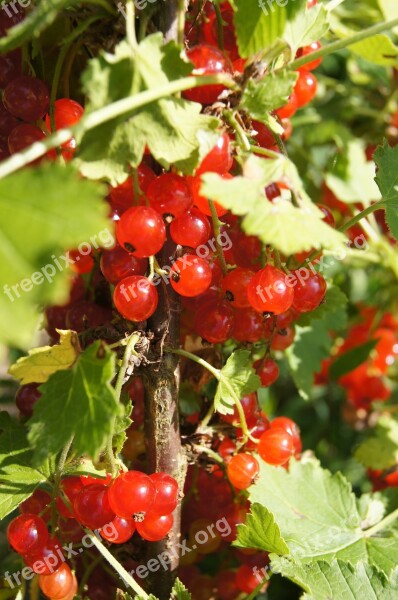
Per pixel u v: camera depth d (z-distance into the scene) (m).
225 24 0.22
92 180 0.20
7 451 0.23
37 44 0.22
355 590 0.22
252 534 0.22
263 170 0.19
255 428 0.24
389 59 0.28
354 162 0.35
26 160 0.18
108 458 0.21
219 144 0.20
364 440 0.33
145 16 0.20
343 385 0.38
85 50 0.23
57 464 0.22
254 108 0.20
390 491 0.29
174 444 0.22
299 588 0.32
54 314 0.25
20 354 0.32
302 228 0.19
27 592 0.28
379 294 0.40
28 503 0.23
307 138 0.40
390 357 0.37
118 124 0.19
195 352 0.24
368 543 0.24
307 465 0.25
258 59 0.20
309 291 0.22
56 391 0.19
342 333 0.38
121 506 0.20
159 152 0.19
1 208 0.16
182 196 0.20
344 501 0.25
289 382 0.47
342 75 0.42
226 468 0.24
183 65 0.19
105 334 0.22
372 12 0.34
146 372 0.22
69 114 0.21
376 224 0.35
